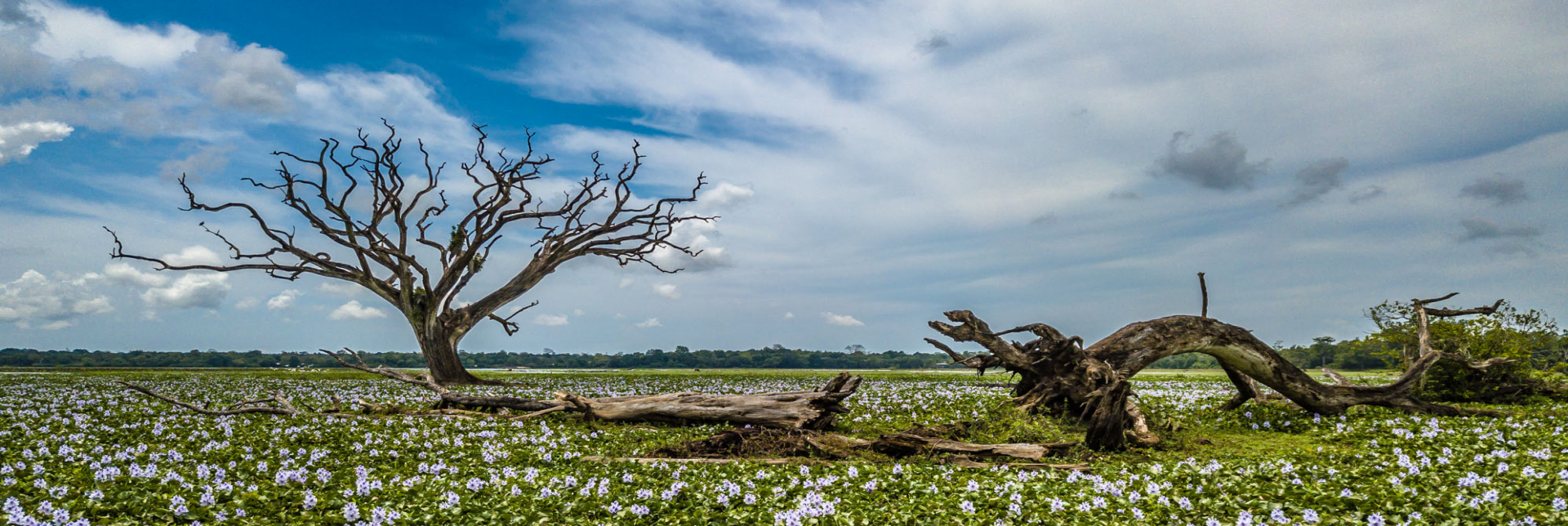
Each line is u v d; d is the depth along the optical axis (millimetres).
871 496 9367
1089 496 9070
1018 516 8234
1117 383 13664
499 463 12078
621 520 8281
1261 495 8906
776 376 49688
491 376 48438
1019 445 12586
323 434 14867
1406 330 25953
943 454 12484
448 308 38562
